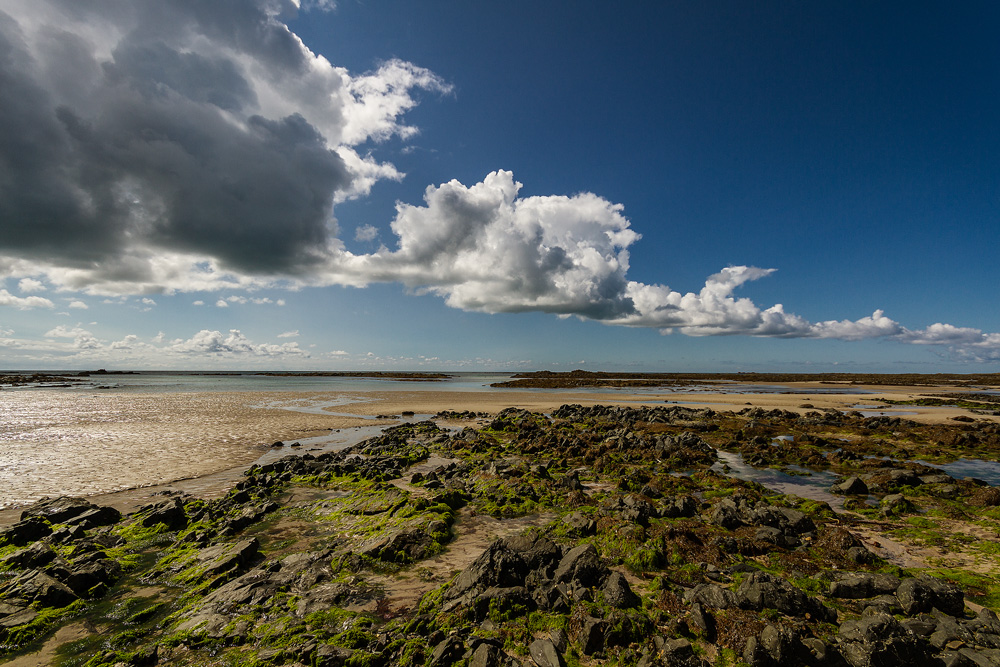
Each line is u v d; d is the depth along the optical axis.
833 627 8.22
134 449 26.67
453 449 27.55
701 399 67.00
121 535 13.66
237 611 9.27
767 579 9.23
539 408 54.00
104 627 8.99
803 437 29.41
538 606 8.98
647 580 10.27
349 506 16.44
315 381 140.12
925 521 14.54
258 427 36.59
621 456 24.73
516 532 13.71
